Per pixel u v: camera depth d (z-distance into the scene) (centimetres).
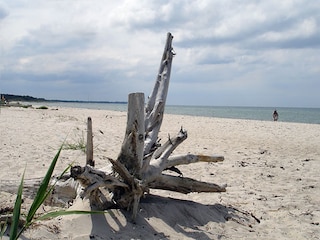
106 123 2078
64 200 475
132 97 412
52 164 241
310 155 1116
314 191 663
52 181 483
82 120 2203
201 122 2455
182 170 812
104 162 833
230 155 1060
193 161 508
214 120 2730
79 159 828
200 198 575
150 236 379
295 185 704
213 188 506
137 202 407
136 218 408
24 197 492
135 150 421
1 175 640
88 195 401
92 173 379
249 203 569
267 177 771
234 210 504
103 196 422
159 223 412
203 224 440
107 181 390
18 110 2927
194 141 1369
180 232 405
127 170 405
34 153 860
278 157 1059
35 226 342
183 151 1114
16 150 890
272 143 1377
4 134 1193
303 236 437
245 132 1770
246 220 478
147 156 437
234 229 441
